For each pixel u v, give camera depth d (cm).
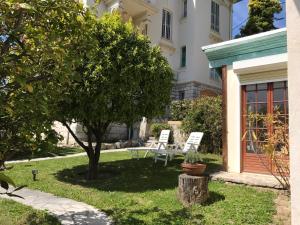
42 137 402
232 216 509
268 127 696
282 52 753
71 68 383
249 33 2081
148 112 830
